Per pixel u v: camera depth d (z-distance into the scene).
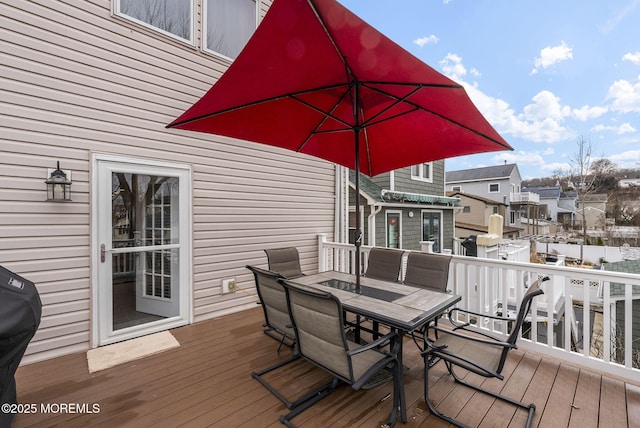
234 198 4.19
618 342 6.48
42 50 2.76
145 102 3.36
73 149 2.92
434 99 2.38
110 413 2.08
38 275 2.75
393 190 8.98
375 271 3.61
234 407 2.14
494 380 2.48
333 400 2.24
